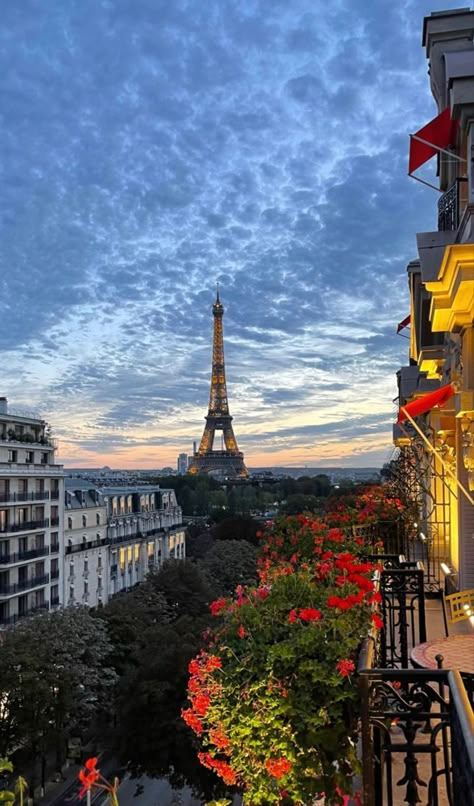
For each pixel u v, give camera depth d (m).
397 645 9.67
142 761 28.33
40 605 51.59
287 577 5.68
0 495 47.12
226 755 5.29
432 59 12.90
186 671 28.03
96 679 33.38
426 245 11.09
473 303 9.86
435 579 14.88
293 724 4.48
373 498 15.88
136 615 41.94
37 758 34.81
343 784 4.39
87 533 62.22
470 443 11.02
